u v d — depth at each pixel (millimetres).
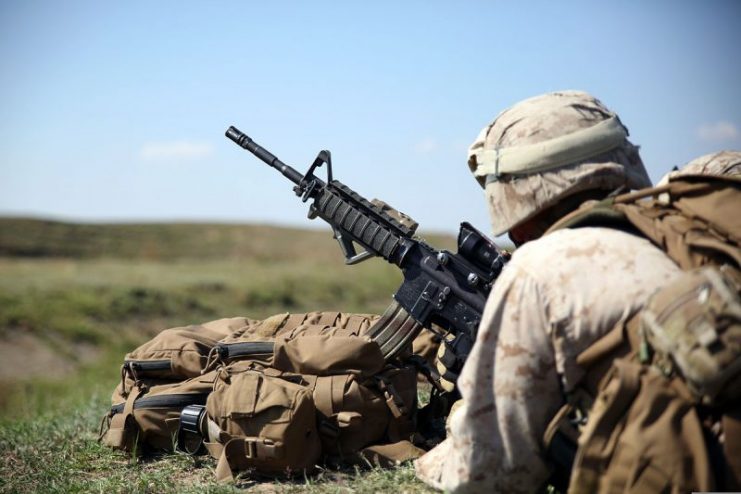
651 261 2400
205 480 4012
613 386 2271
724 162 4457
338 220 4434
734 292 2166
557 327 2396
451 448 2766
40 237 55188
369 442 4055
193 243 60375
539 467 2520
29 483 4234
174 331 4645
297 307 28875
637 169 2816
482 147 3096
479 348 2516
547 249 2480
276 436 3771
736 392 2156
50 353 19891
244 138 4762
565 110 2773
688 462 2188
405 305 4191
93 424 5430
